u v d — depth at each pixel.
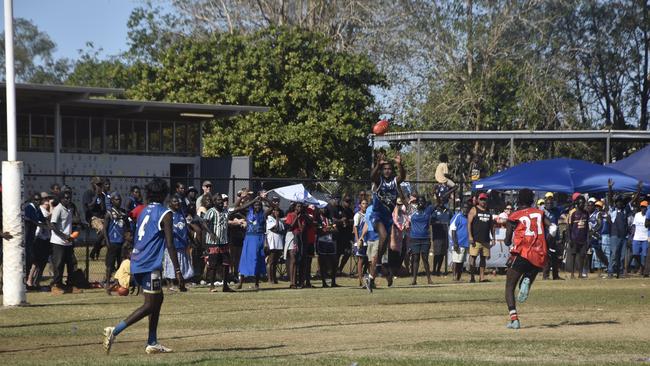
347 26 90.50
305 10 90.19
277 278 42.09
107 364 17.14
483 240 41.91
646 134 60.34
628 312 27.66
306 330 23.33
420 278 44.44
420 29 86.38
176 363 17.22
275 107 76.12
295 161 76.50
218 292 34.62
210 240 34.81
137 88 78.25
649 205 47.53
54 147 58.78
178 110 62.94
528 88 82.94
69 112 62.53
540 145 84.94
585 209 45.47
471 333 22.66
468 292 34.62
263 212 37.00
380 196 27.80
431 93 85.00
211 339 21.64
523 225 23.72
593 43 90.50
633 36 93.12
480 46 84.62
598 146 85.75
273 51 76.56
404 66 87.88
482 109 83.88
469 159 83.75
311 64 76.69
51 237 34.19
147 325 24.31
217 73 76.50
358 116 77.06
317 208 40.00
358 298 31.78
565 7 87.19
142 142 66.00
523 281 23.84
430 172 82.88
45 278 39.84
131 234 33.56
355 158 77.12
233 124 74.94
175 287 34.75
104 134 64.19
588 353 18.92
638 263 48.88
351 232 44.47
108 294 33.34
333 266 38.72
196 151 68.44
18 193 28.72
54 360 18.06
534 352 19.00
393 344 20.41
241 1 91.25
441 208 46.22
